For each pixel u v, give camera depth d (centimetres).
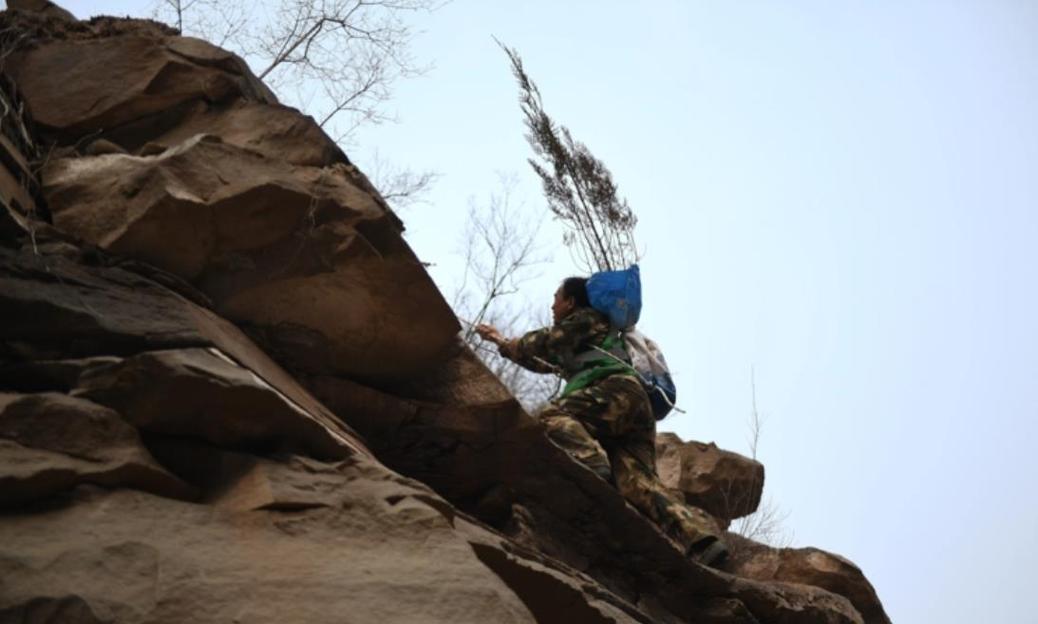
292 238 641
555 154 945
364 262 650
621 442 879
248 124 683
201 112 696
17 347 533
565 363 885
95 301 559
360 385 687
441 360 711
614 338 886
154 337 554
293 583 490
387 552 523
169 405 527
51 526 465
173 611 459
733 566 1054
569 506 772
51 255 581
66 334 541
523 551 656
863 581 1057
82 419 499
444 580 516
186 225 616
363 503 538
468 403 706
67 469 479
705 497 1123
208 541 492
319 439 561
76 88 693
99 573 456
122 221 612
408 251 657
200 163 629
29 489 470
